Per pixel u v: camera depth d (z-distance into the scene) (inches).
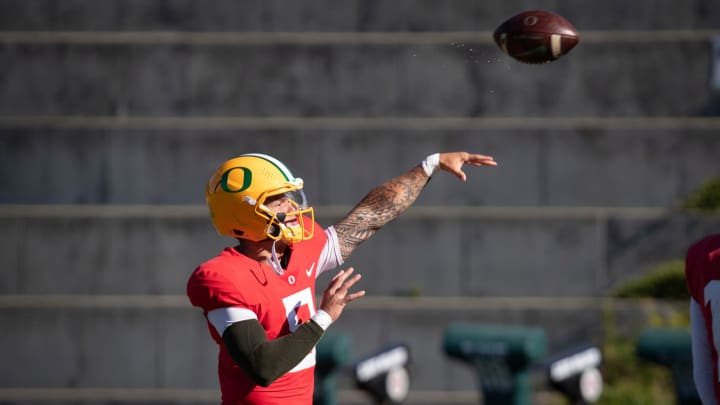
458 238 1793.8
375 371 1317.7
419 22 1867.6
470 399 1747.0
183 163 1843.0
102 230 1822.1
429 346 1760.6
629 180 1803.6
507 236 1791.3
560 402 1704.0
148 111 1867.6
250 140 1836.9
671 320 1729.8
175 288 1813.5
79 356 1792.6
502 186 1808.6
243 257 627.2
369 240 1798.7
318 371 1322.6
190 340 1787.6
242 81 1867.6
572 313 1750.7
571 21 1846.7
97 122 1852.9
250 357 585.9
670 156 1802.4
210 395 1784.0
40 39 1873.8
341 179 1825.8
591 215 1787.6
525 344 1269.7
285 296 628.1
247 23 1886.1
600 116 1823.3
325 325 593.9
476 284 1787.6
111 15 1893.5
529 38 728.3
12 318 1797.5
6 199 1847.9
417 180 727.1
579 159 1804.9
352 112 1852.9
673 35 1829.5
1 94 1868.8
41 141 1847.9
